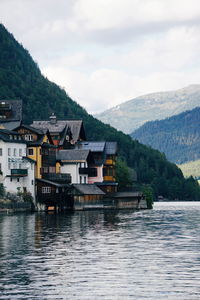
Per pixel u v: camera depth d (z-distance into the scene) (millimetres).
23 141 146375
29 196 143500
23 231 90062
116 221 110375
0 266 59562
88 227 97000
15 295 48938
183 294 48812
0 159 139750
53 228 94938
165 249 69938
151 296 48344
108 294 49000
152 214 136375
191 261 61750
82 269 57875
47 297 48375
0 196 136750
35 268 58531
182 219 117438
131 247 71688
